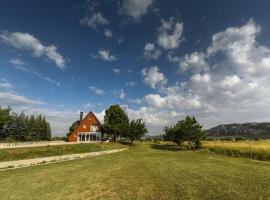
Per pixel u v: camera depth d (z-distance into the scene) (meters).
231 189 14.23
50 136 88.44
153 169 22.27
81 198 12.59
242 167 23.97
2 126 61.78
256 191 13.77
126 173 19.97
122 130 67.94
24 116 72.88
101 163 27.47
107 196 12.88
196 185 15.30
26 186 15.44
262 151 34.78
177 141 60.66
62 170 22.00
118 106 75.00
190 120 57.56
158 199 12.27
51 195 13.23
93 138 71.62
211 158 34.38
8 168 23.94
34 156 31.25
